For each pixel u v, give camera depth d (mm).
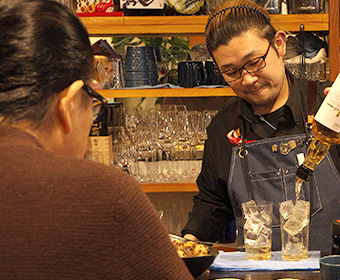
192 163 2730
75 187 665
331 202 1812
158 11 2711
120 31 2686
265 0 2641
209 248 1430
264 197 1877
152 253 659
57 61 749
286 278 1276
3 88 731
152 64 2736
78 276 633
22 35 729
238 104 1979
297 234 1411
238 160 1925
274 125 1932
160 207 2959
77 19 806
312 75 2650
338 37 2623
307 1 2621
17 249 640
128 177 698
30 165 687
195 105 3078
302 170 1446
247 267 1367
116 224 645
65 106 765
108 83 2705
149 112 2721
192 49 2852
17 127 746
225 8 1786
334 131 1409
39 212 651
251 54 1731
